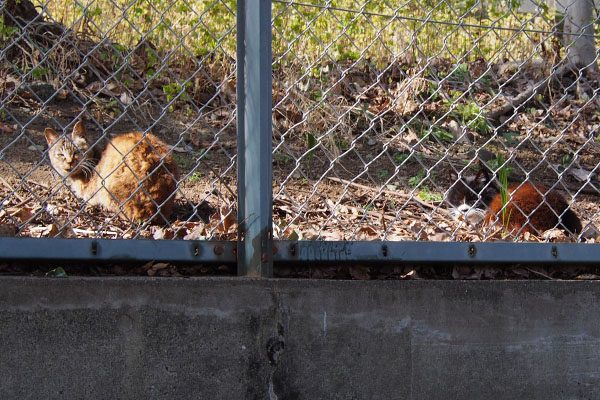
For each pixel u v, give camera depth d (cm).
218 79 624
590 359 321
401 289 300
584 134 695
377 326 297
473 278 336
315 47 632
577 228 479
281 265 315
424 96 667
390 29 686
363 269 324
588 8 716
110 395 272
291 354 288
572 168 646
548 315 316
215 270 310
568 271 348
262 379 285
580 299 320
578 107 726
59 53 593
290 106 581
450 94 676
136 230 349
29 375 266
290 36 604
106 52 613
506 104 699
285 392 288
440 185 564
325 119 584
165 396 276
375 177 560
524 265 344
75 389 269
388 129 623
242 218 295
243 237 295
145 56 623
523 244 324
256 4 291
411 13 684
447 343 305
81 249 280
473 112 667
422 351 302
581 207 566
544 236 414
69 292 269
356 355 295
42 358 267
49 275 287
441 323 304
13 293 265
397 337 299
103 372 271
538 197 466
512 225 447
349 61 692
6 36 555
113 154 433
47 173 483
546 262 327
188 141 572
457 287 306
